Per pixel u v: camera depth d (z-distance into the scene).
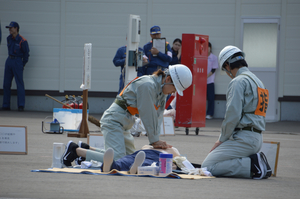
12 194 7.50
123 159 10.60
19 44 33.03
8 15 34.81
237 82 10.58
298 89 32.12
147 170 10.02
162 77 11.36
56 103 34.66
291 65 32.22
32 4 34.62
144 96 11.12
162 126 21.38
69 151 10.76
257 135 10.65
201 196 7.88
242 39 32.78
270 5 32.38
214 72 32.28
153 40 23.75
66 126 20.34
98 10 34.19
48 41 34.66
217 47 33.03
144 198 7.52
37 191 7.79
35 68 34.62
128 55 20.16
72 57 34.56
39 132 20.03
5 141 13.28
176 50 30.12
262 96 10.68
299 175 11.61
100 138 13.43
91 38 34.28
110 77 34.12
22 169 10.47
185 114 22.05
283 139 20.95
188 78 11.16
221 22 32.97
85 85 18.83
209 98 32.28
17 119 26.31
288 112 32.16
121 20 34.03
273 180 10.44
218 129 25.52
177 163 11.07
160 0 33.50
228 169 10.47
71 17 34.41
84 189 8.09
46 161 12.05
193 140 19.53
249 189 8.83
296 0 32.06
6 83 33.50
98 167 10.58
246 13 32.69
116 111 11.57
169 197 7.68
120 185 8.62
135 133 20.06
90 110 34.22
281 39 32.22
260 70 32.56
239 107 10.41
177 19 33.41
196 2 33.12
